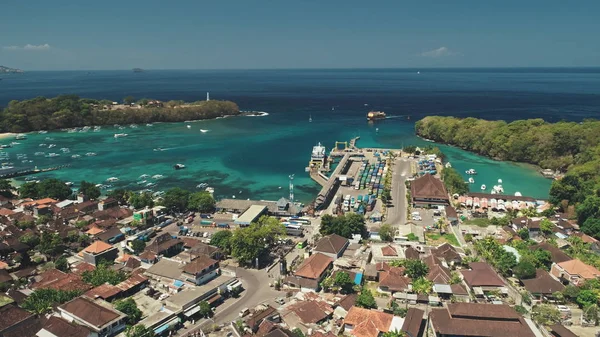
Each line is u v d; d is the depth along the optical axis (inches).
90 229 5068.9
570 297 3587.6
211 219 5738.2
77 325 2992.1
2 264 4224.9
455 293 3634.4
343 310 3420.3
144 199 6107.3
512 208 5920.3
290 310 3361.2
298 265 4335.6
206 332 3198.8
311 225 5526.6
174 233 5295.3
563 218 5502.0
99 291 3587.6
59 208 5816.9
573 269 3882.9
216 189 7377.0
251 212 5654.5
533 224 5049.2
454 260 4266.7
